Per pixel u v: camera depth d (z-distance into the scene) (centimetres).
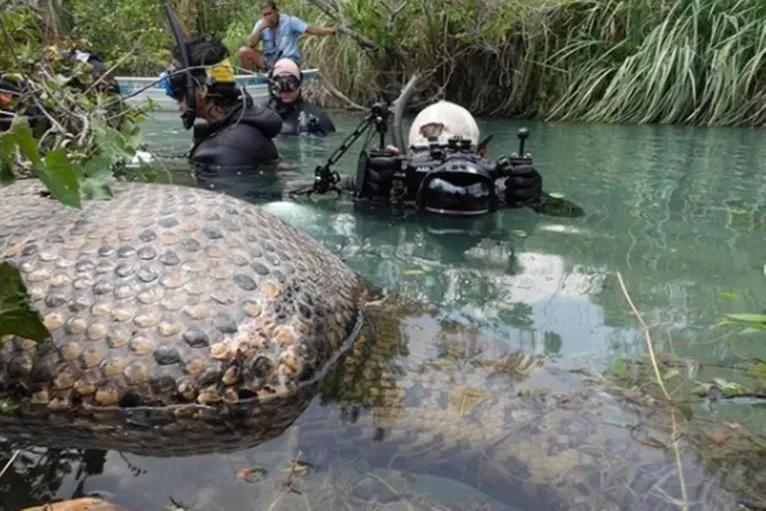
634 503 98
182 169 345
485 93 742
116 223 143
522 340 158
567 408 126
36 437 115
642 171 364
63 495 98
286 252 151
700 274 205
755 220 267
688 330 165
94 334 126
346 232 246
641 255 225
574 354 151
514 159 286
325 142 446
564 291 192
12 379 124
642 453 111
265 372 129
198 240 142
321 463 107
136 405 123
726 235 247
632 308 166
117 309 129
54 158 123
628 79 647
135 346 126
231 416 123
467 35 710
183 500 97
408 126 532
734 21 628
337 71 782
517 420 121
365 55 770
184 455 110
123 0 469
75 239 139
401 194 285
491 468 106
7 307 112
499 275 204
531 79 713
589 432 117
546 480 104
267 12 674
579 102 668
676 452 112
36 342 120
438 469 106
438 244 235
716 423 122
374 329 160
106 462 107
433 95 754
